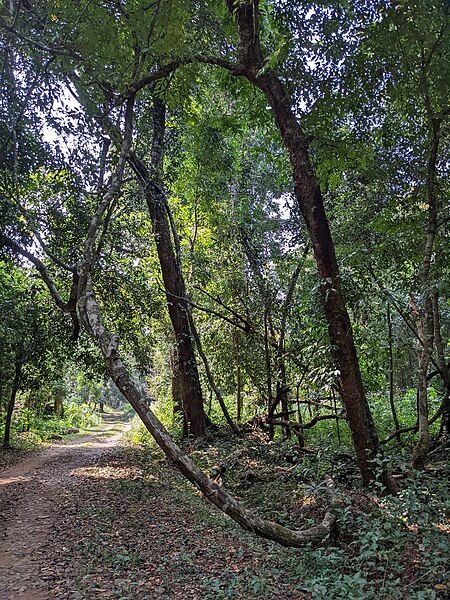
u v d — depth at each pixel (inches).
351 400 277.7
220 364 581.6
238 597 167.6
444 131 302.5
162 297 583.5
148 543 236.2
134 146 504.7
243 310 541.6
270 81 300.4
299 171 292.7
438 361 354.0
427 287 256.8
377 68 279.3
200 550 226.5
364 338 408.5
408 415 544.4
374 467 269.1
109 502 322.0
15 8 259.0
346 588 148.8
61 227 424.8
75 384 1620.3
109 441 951.0
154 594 173.2
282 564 204.7
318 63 292.8
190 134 567.2
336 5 265.3
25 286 550.0
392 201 356.2
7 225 383.2
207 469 408.8
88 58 249.4
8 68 302.5
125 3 245.9
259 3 334.3
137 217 546.6
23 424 888.3
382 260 384.2
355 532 210.4
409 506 186.9
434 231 273.3
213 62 312.3
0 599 169.5
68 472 473.1
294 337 478.0
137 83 253.1
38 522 279.9
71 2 243.8
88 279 200.1
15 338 520.4
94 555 216.5
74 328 410.9
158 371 882.1
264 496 311.6
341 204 430.6
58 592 175.5
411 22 237.3
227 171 576.4
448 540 178.4
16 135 354.0
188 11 305.1
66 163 374.9
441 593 156.3
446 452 344.5
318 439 477.4
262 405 621.6
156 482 394.6
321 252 283.9
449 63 248.2
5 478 458.0
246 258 547.5
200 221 658.2
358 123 327.9
